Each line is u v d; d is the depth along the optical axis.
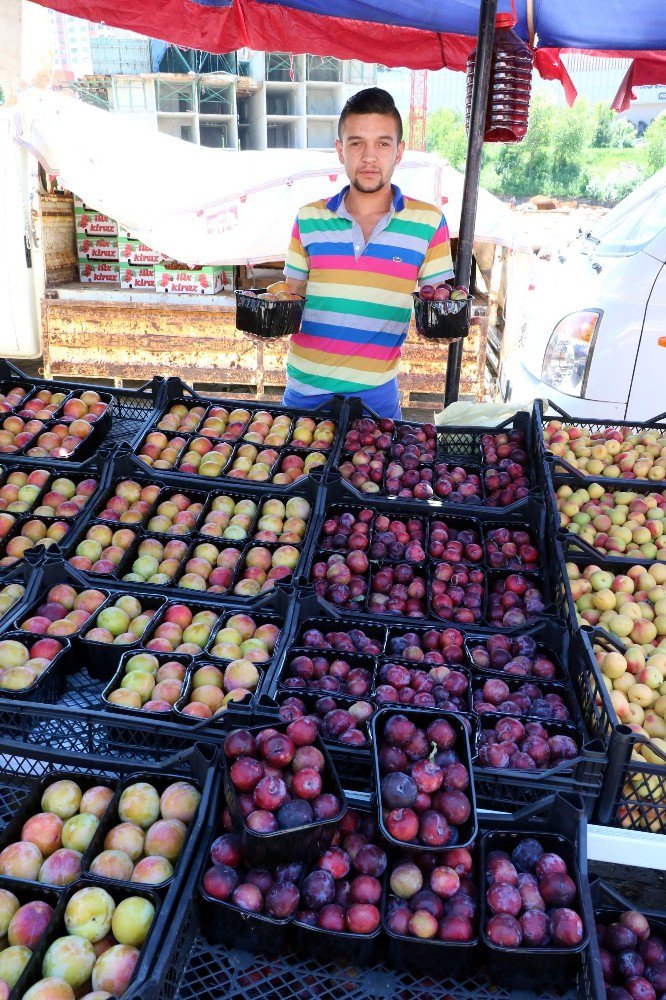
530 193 45.91
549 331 5.39
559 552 2.65
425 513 3.00
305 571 2.65
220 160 7.73
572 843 1.65
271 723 1.78
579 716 2.05
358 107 2.98
